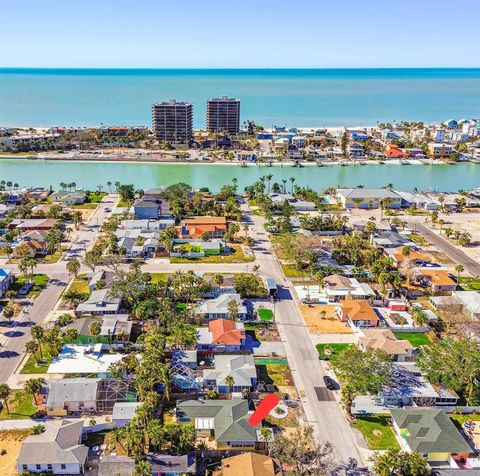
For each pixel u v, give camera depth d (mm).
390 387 95500
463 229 194875
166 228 179000
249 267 155375
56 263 155375
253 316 125312
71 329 109250
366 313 122062
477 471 75188
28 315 123125
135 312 119375
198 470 77875
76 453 77125
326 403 94312
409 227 196125
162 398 92875
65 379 94875
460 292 137250
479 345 106625
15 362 103875
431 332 119438
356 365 94938
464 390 97438
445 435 82375
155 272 149625
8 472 76000
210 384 97000
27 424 86688
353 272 149250
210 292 134000
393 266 156375
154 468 75000
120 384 93125
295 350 111375
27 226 181125
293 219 198875
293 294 138125
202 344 109875
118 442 80750
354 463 79750
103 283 133750
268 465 75125
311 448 82500
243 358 103125
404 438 83750
